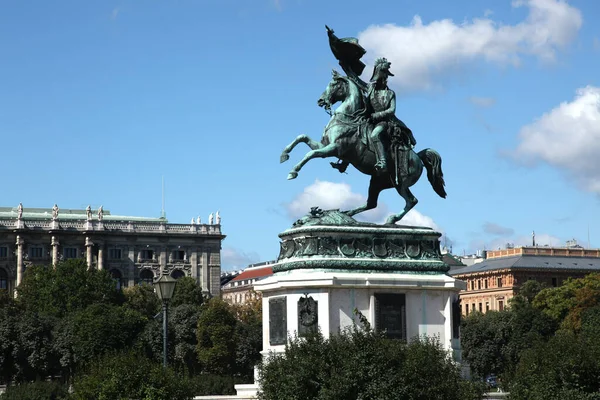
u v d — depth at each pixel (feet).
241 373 338.34
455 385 90.99
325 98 113.80
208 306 368.89
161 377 116.67
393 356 89.56
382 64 114.62
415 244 112.68
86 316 335.47
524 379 107.96
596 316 320.09
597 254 637.71
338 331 96.27
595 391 105.19
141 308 491.31
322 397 86.79
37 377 315.37
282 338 108.17
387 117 113.70
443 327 110.42
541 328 328.49
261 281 111.75
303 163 109.40
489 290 616.39
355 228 110.42
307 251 108.99
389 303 108.17
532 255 622.95
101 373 117.39
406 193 114.93
